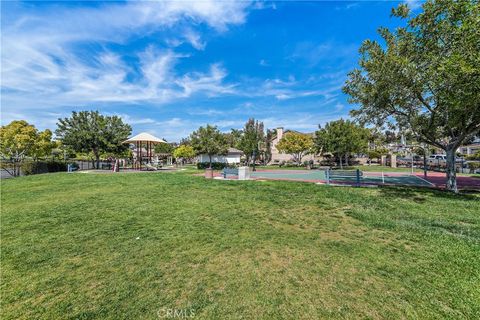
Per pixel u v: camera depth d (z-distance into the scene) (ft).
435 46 30.63
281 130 148.97
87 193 36.06
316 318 8.79
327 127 107.04
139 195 34.04
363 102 38.68
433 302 9.66
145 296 10.21
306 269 12.41
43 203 29.25
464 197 30.89
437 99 32.45
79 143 97.81
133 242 16.38
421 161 108.27
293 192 35.04
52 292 10.60
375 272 12.05
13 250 15.16
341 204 27.22
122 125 108.17
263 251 14.75
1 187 43.34
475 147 110.73
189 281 11.35
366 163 131.64
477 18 23.70
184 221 21.30
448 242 15.78
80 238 17.21
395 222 20.22
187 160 186.09
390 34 33.88
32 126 82.53
